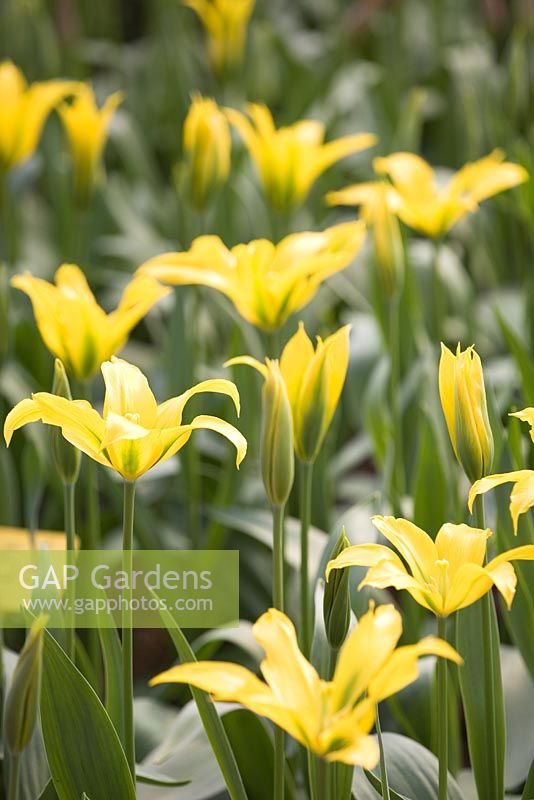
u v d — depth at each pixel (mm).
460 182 1808
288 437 1427
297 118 3145
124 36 4547
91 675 1595
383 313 1981
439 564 1347
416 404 1938
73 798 1423
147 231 2822
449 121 3217
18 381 1967
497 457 1544
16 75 2111
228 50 2760
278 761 1406
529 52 3330
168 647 1797
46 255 2959
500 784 1456
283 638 1282
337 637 1397
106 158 3312
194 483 1850
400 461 1814
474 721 1458
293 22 4195
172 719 1671
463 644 1463
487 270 2451
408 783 1472
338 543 1387
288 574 1760
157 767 1545
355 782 1463
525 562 1529
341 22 3762
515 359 1722
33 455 1662
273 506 1437
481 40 3654
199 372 1939
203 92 3467
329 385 1486
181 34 3543
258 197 2740
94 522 1688
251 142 1920
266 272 1601
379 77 3189
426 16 3930
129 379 1396
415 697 1583
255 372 1881
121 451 1368
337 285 2434
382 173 1854
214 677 1265
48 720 1413
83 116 2064
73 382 1807
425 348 1836
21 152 2182
